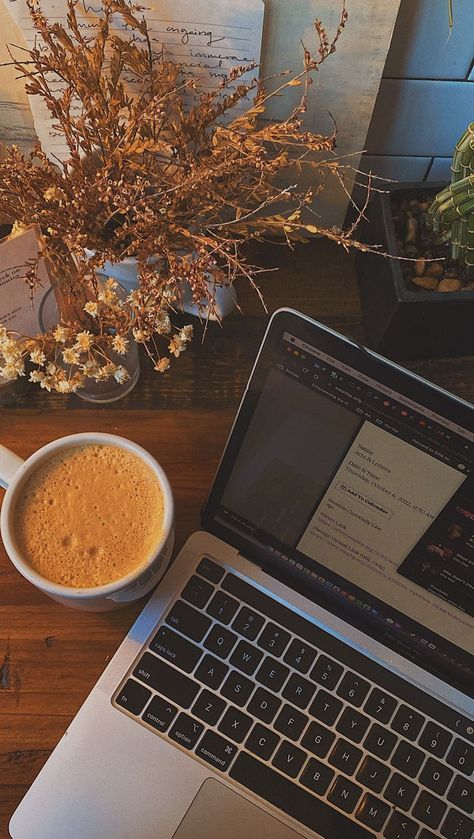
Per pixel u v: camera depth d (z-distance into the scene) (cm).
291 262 76
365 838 57
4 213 56
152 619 61
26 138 69
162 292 54
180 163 56
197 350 72
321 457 53
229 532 62
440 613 58
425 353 71
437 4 60
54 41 58
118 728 59
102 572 54
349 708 60
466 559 53
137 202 52
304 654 61
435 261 66
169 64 58
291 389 50
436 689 61
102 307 57
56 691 61
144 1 56
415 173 77
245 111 64
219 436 69
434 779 59
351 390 48
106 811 57
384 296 66
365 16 57
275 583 62
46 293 63
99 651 62
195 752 58
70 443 56
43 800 57
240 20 57
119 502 56
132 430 69
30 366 68
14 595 63
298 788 58
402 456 50
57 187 56
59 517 55
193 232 60
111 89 56
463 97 69
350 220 77
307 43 60
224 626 61
